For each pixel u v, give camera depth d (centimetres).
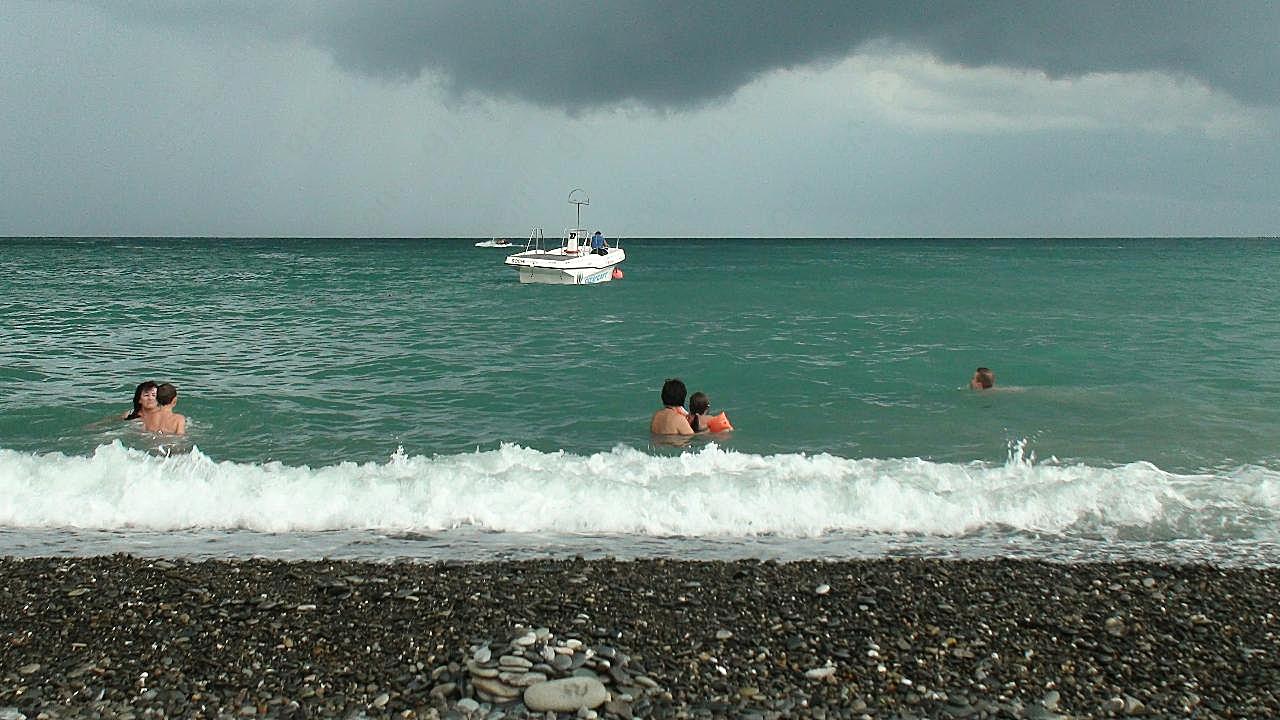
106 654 438
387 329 1997
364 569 563
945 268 5216
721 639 458
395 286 3631
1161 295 2847
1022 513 685
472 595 516
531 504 696
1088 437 969
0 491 712
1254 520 669
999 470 792
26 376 1319
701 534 655
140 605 499
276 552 607
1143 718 385
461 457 834
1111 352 1593
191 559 589
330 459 886
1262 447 917
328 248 13512
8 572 552
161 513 685
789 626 475
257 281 3981
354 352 1617
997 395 1209
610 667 425
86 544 623
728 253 10388
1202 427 1009
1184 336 1800
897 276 4259
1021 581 544
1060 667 431
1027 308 2441
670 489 715
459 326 2062
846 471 793
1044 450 920
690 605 503
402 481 733
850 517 680
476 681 408
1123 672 426
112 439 944
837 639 460
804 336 1858
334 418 1066
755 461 820
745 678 417
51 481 732
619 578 548
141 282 3825
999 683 415
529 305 2670
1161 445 928
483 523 675
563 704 388
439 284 3769
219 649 445
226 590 523
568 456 842
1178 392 1217
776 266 5856
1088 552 609
